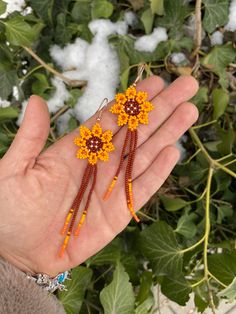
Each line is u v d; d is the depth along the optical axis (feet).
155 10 0.75
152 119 0.69
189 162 0.79
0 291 0.55
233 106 0.80
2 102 0.83
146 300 0.79
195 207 0.82
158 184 0.68
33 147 0.63
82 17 0.78
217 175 0.79
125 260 0.80
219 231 0.83
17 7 0.84
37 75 0.78
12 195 0.63
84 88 0.80
